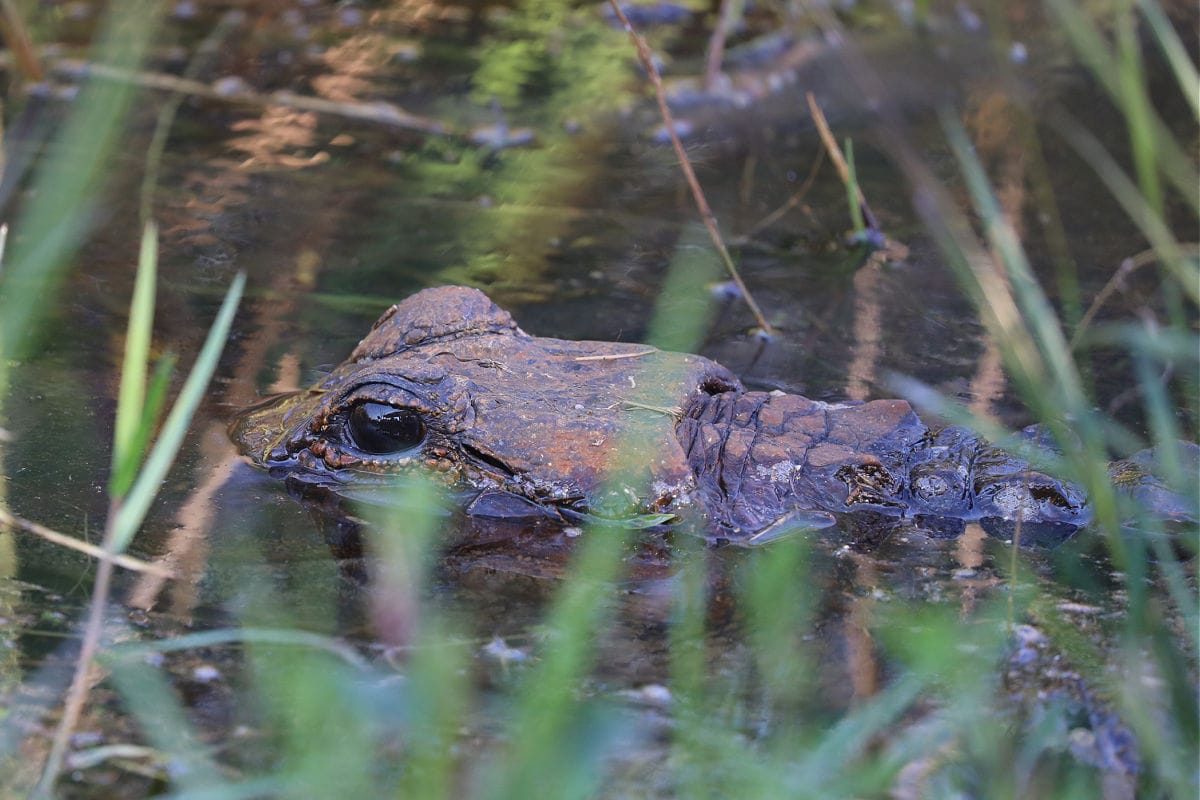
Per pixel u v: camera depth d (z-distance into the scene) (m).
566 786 4.04
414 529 5.20
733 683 5.03
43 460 6.42
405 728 4.53
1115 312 8.75
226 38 13.39
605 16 14.79
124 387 4.66
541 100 12.56
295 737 4.47
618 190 10.77
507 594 5.64
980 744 4.67
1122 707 4.85
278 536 5.97
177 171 10.45
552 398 6.48
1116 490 6.25
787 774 4.43
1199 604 5.53
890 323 8.74
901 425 6.75
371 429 6.37
